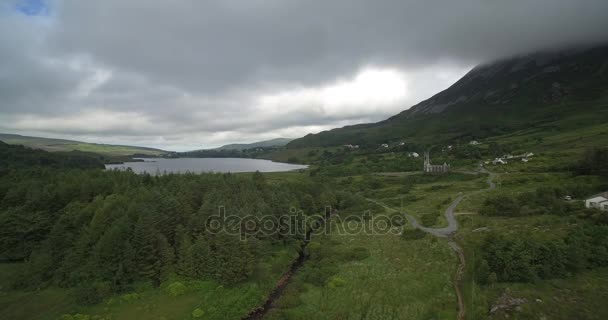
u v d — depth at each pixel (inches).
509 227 3097.9
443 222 3801.7
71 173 4712.1
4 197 3700.8
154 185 4436.5
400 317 2074.3
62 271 2669.8
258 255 2915.8
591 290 1951.3
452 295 2240.4
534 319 1796.3
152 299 2418.8
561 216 3120.1
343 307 2279.8
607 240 2353.6
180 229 2910.9
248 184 4810.5
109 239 2637.8
